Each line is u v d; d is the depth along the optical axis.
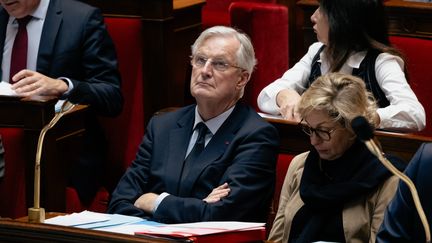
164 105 14.72
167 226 8.63
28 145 12.23
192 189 10.49
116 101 13.72
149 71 14.65
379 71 11.43
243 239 8.38
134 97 14.73
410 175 7.79
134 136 14.71
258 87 15.73
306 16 15.16
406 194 7.83
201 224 8.66
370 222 9.11
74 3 13.93
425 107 13.75
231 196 10.16
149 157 10.99
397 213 7.88
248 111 10.75
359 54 11.52
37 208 8.88
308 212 9.49
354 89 9.09
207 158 10.54
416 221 7.75
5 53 13.86
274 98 11.91
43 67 13.64
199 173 10.48
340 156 9.32
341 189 9.16
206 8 18.28
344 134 9.14
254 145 10.41
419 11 13.84
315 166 9.51
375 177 9.09
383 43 11.59
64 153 12.71
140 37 14.62
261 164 10.35
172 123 10.98
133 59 14.68
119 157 14.71
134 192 10.80
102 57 13.83
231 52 10.52
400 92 11.20
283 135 10.94
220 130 10.62
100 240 7.45
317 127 9.12
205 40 10.66
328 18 11.57
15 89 12.45
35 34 13.72
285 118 11.41
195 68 10.63
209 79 10.49
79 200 13.55
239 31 10.96
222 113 10.68
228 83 10.52
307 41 15.21
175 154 10.75
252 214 10.34
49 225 7.64
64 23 13.77
